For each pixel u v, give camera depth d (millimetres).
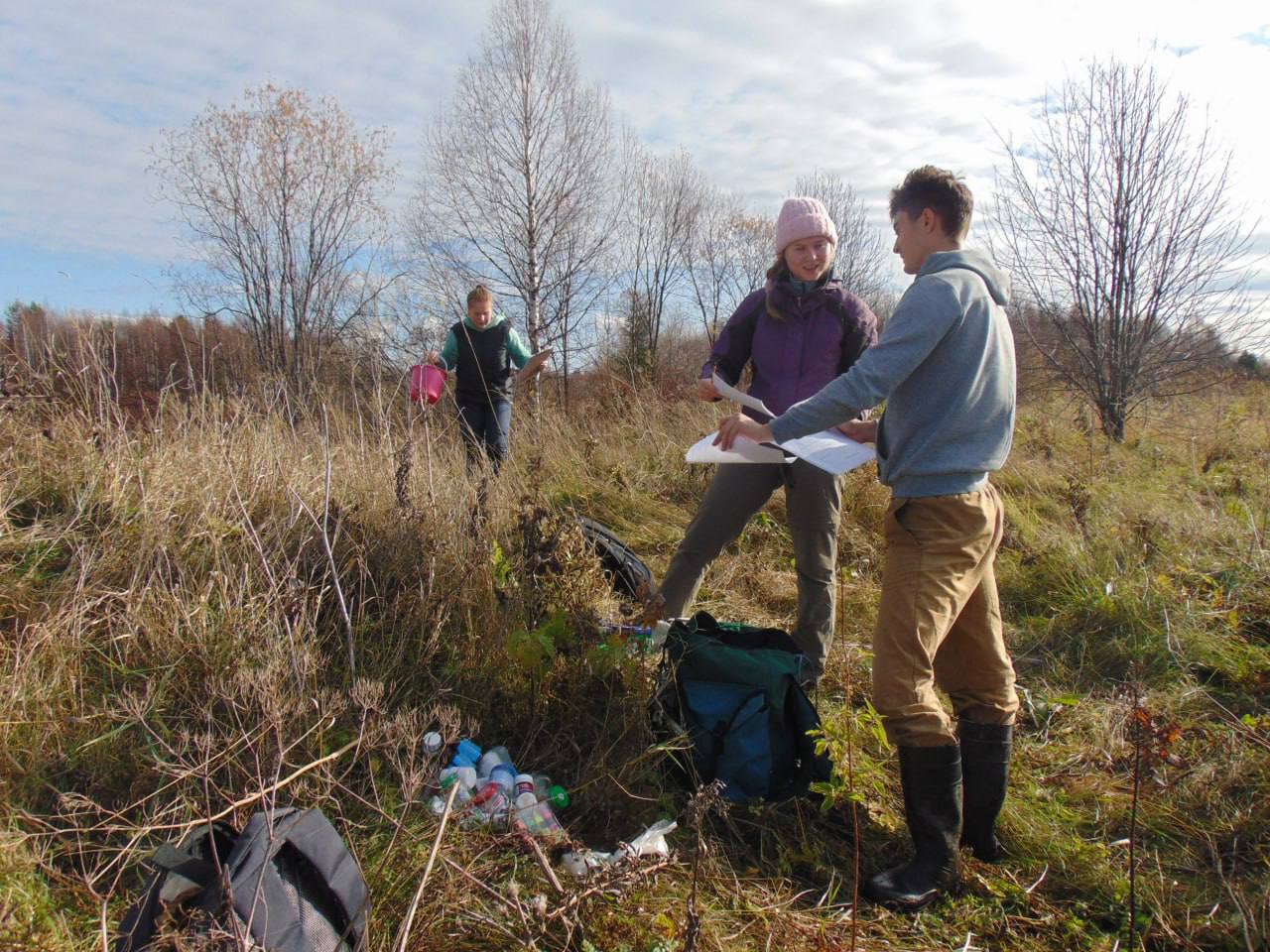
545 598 3074
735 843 2439
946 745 2248
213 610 2877
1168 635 3619
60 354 4152
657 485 6152
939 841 2268
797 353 3246
